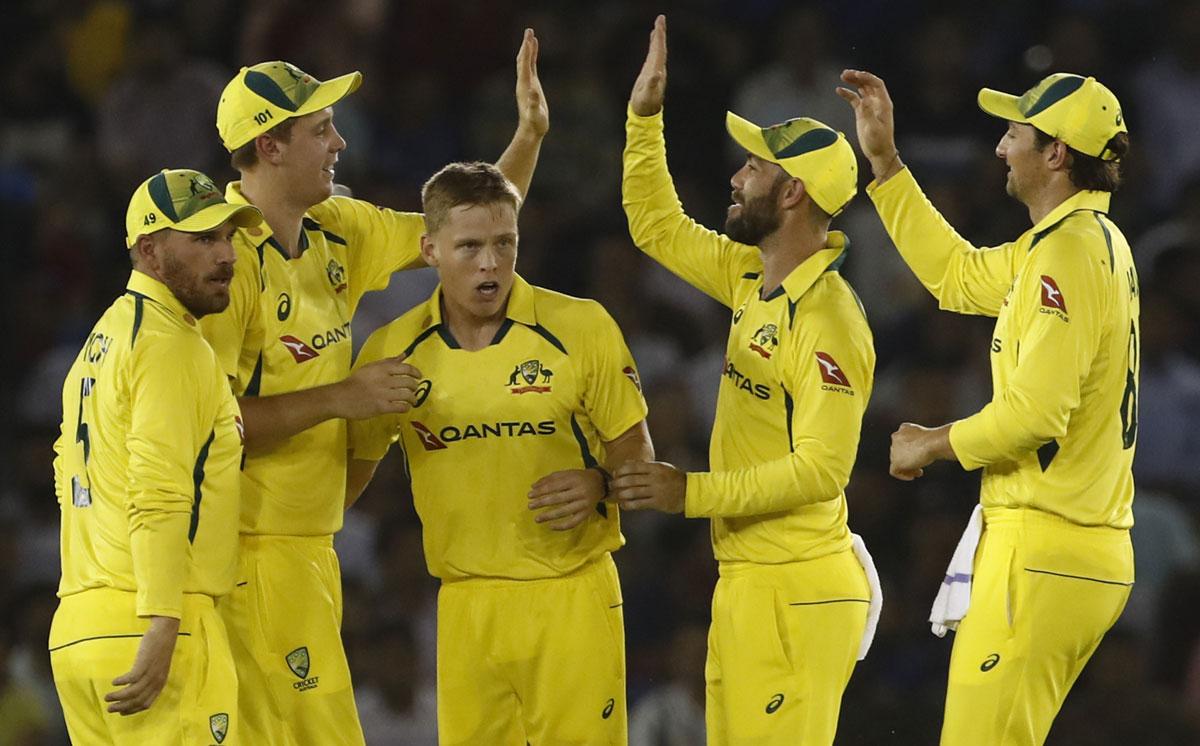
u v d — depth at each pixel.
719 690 20.28
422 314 20.25
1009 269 20.03
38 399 39.84
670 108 43.81
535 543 19.97
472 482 19.91
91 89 46.38
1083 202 19.41
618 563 34.59
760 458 19.84
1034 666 19.09
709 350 40.09
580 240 41.31
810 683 19.70
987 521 19.59
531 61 21.89
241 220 18.59
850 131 43.69
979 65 45.59
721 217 42.56
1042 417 18.45
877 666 33.09
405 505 36.28
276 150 19.69
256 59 44.84
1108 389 19.17
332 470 20.17
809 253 19.84
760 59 45.56
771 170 19.67
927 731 28.80
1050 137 19.48
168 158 44.09
